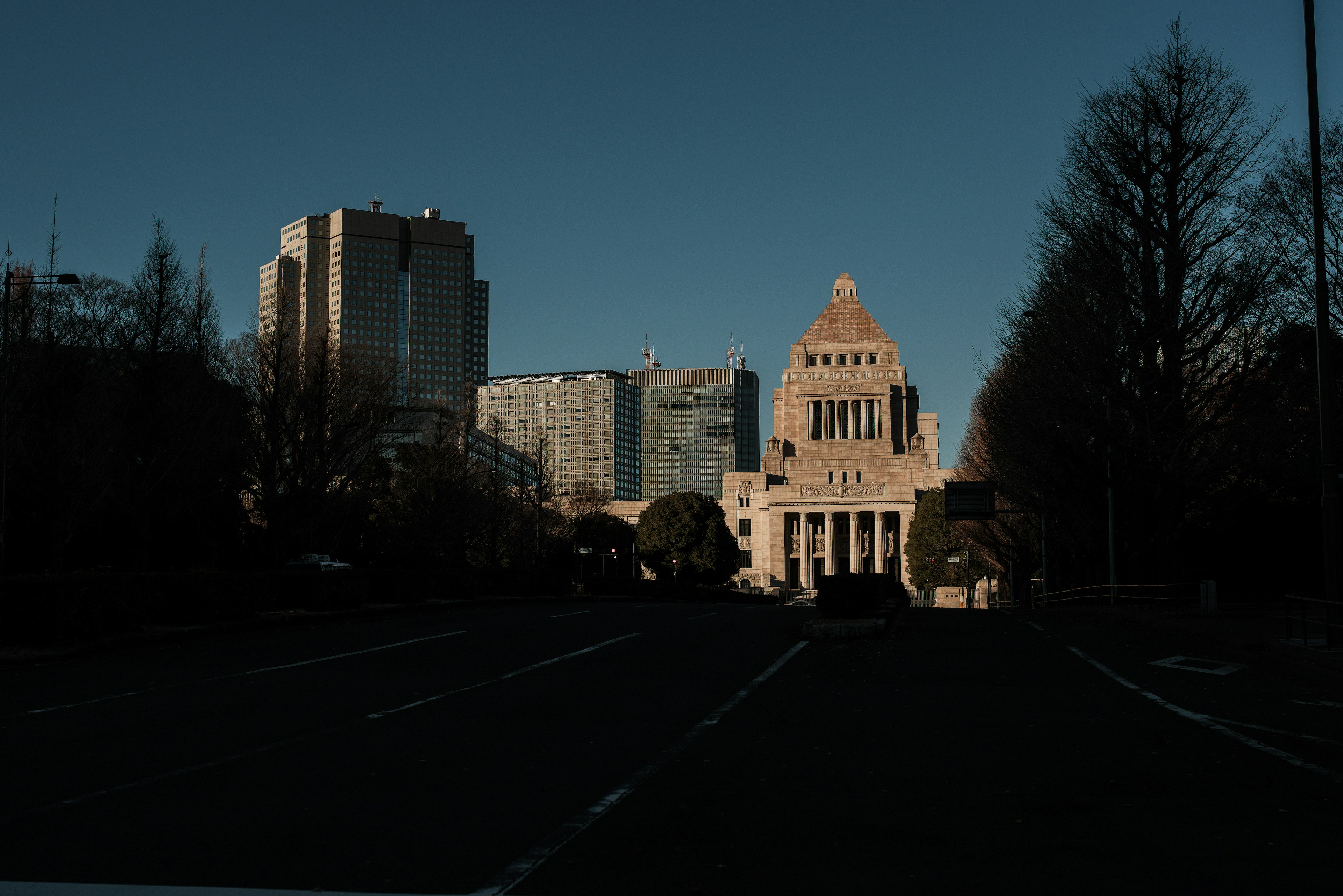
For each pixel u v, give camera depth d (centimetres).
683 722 1312
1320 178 1995
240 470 4038
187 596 2531
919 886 661
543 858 725
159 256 3891
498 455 6138
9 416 3284
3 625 2038
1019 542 6888
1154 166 3484
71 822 826
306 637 2555
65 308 4359
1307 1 1973
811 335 16550
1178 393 3444
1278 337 3391
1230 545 4553
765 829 799
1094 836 775
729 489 16175
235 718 1348
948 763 1052
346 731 1248
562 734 1228
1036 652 2145
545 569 5003
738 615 3303
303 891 656
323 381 3909
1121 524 4178
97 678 1766
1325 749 1119
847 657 2058
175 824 817
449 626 2875
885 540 15712
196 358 3903
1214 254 3444
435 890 657
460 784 961
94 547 4206
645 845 756
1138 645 2303
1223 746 1137
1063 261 3716
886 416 15912
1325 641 2098
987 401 4991
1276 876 678
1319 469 2020
